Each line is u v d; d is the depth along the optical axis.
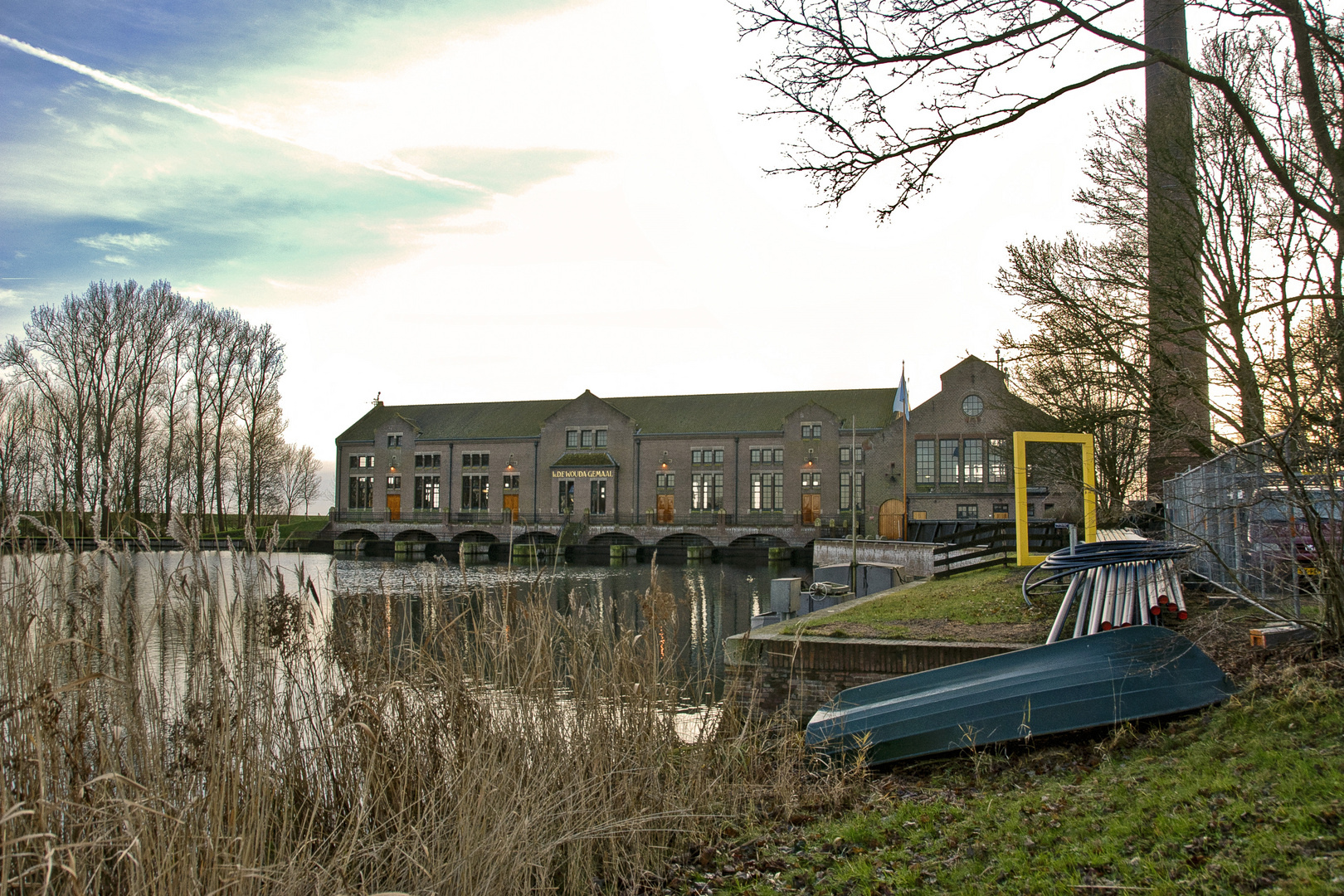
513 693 6.87
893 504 57.12
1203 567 13.22
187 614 5.27
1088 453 17.69
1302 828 4.53
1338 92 11.11
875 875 5.41
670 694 8.05
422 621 6.66
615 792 6.70
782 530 59.97
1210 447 13.55
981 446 55.59
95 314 51.25
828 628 13.17
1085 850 5.03
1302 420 7.62
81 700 4.92
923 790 7.24
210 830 4.84
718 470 64.56
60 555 5.03
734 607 31.45
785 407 65.56
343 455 74.00
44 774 4.25
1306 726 5.81
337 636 6.30
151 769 4.93
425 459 71.94
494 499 69.31
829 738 8.38
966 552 23.19
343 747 6.16
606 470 66.44
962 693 8.05
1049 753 7.37
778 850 6.31
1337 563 7.07
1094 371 18.88
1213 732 6.39
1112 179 18.64
